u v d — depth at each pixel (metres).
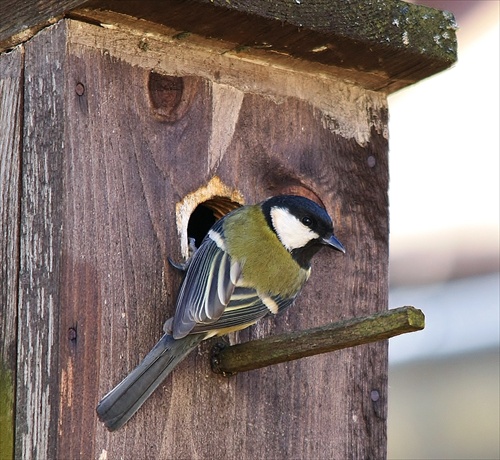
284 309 7.20
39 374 6.35
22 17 6.76
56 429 6.22
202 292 6.66
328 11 7.08
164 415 6.77
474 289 11.57
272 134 7.56
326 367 7.59
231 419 7.08
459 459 10.75
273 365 7.29
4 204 6.70
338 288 7.74
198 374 6.95
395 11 7.42
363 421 7.71
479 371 10.99
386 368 7.86
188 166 7.07
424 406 11.10
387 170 8.09
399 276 12.10
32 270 6.49
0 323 6.57
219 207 7.64
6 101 6.81
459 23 12.55
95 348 6.43
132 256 6.69
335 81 7.94
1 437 6.43
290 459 7.34
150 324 6.69
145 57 6.98
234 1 6.65
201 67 7.26
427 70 7.76
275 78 7.63
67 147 6.49
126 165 6.76
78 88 6.61
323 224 7.21
